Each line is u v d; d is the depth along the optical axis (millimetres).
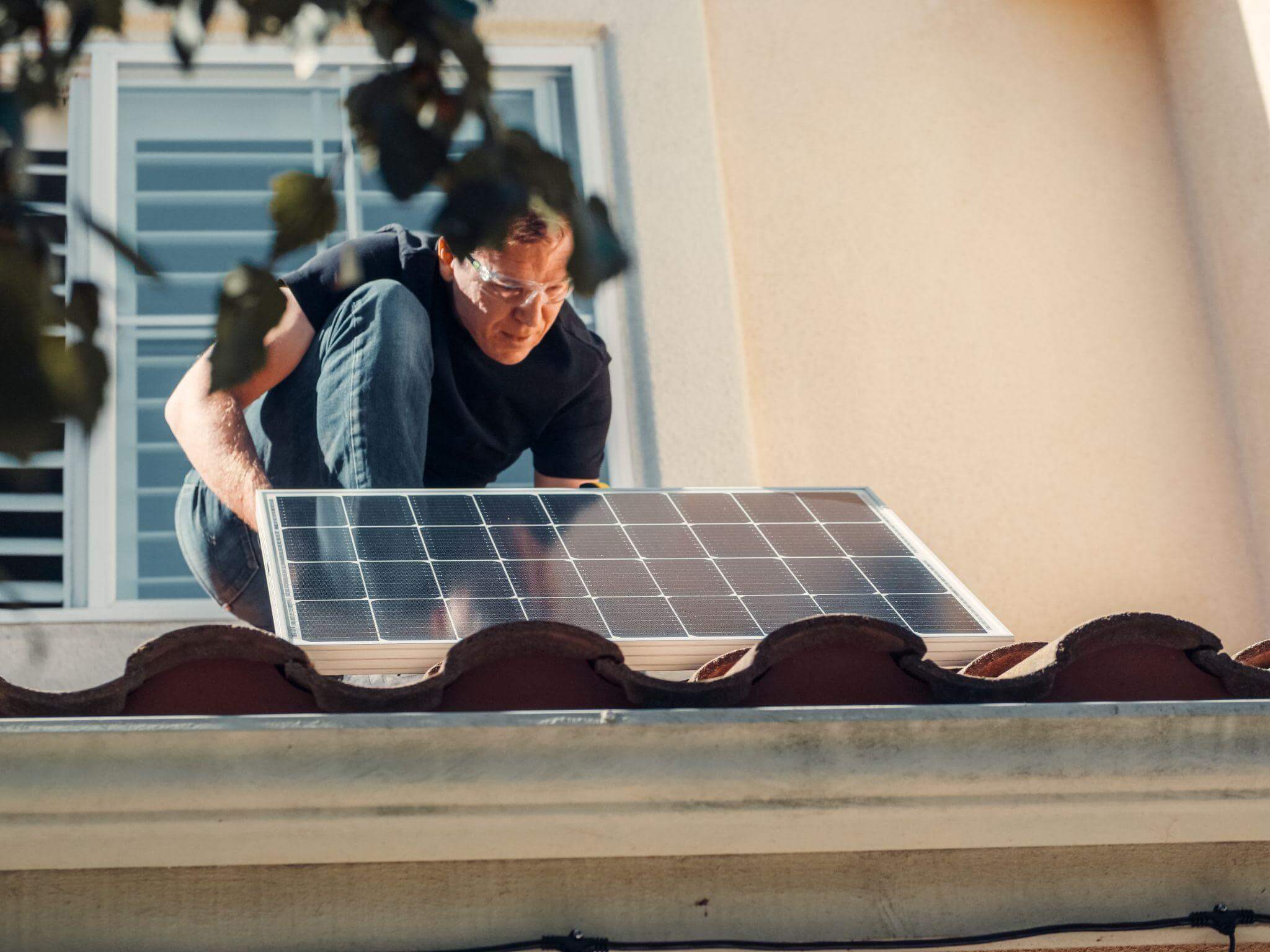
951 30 9555
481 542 4969
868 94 9336
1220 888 4016
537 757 3523
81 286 2490
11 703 3488
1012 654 4688
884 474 8586
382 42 2809
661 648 4516
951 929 3861
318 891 3584
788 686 3949
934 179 9211
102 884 3512
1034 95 9516
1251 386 8875
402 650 4277
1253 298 8953
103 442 7789
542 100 9000
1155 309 9172
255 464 5891
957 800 3738
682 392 8422
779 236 8953
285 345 6223
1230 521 8781
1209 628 8570
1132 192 9414
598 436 7336
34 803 3334
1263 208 8945
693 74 9062
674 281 8625
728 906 3773
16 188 2525
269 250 2686
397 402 5715
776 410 8617
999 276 9070
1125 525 8695
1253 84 9117
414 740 3463
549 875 3703
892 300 8922
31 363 2355
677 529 5234
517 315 6465
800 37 9391
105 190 8273
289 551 4746
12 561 7586
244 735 3389
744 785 3615
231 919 3535
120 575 7824
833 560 5129
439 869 3654
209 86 8648
